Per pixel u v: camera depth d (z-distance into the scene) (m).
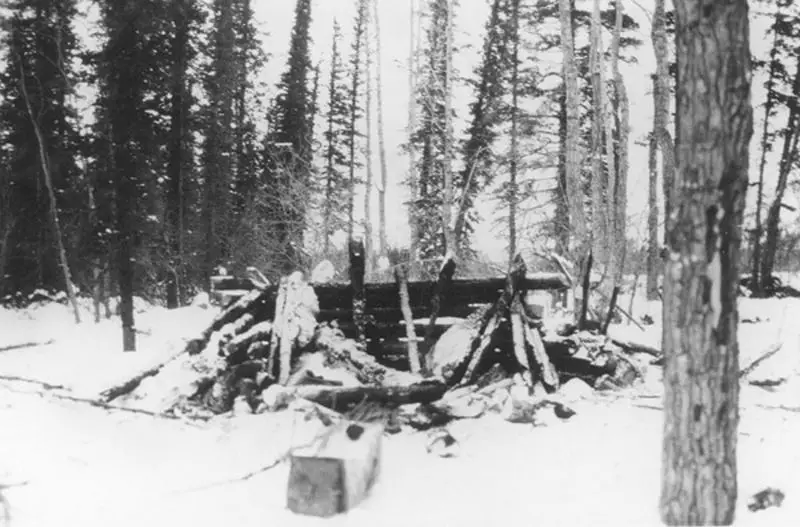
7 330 22.91
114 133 19.67
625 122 20.14
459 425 7.82
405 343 10.26
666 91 12.94
